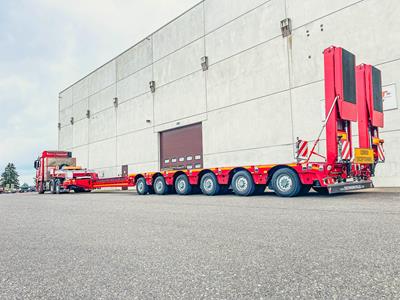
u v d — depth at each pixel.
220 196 10.61
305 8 14.98
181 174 12.26
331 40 13.96
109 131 29.00
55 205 9.63
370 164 9.77
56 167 20.89
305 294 1.98
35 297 2.11
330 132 8.66
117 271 2.60
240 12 18.00
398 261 2.59
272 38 16.28
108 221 5.51
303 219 4.89
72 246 3.62
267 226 4.41
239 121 17.69
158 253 3.14
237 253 3.03
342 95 8.69
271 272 2.43
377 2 12.59
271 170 9.67
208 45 19.84
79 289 2.22
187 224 4.86
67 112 36.38
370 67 9.64
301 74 14.97
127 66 27.09
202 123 20.00
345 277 2.25
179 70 21.92
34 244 3.81
